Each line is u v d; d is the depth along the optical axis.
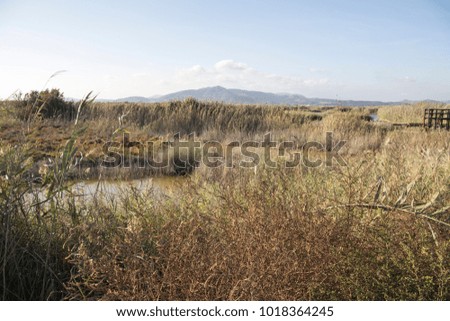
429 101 33.00
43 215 2.95
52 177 3.06
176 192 3.75
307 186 3.40
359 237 2.53
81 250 2.31
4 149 3.06
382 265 2.42
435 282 2.34
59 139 9.98
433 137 11.06
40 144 8.91
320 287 2.25
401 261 2.42
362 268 2.35
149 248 2.46
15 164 2.92
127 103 18.30
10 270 2.65
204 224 2.59
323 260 2.26
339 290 2.33
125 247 2.28
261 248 2.23
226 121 16.30
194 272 2.08
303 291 2.21
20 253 2.77
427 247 2.44
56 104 14.93
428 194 3.21
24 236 2.84
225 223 2.65
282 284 2.10
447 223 2.54
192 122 16.28
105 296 2.09
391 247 2.46
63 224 2.98
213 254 2.22
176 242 2.30
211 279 2.09
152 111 16.80
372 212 2.78
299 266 2.21
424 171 3.66
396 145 4.79
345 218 2.58
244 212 2.62
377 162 3.74
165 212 3.25
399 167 3.53
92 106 15.91
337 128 15.30
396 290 2.34
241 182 3.65
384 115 30.59
